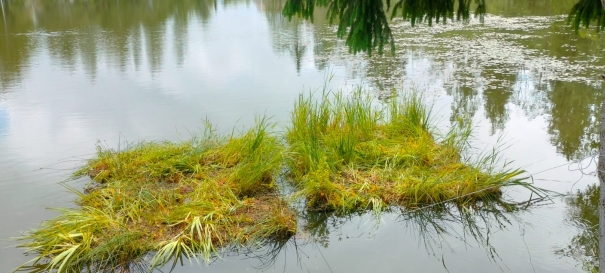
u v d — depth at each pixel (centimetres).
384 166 440
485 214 374
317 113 552
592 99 635
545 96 654
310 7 362
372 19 346
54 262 306
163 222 354
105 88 757
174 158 462
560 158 461
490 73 779
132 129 573
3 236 349
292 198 395
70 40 1203
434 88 703
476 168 420
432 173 421
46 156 496
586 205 376
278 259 321
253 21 1584
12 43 1162
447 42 1066
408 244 336
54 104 677
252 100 678
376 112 549
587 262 304
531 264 306
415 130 511
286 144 502
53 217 375
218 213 360
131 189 405
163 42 1162
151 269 308
